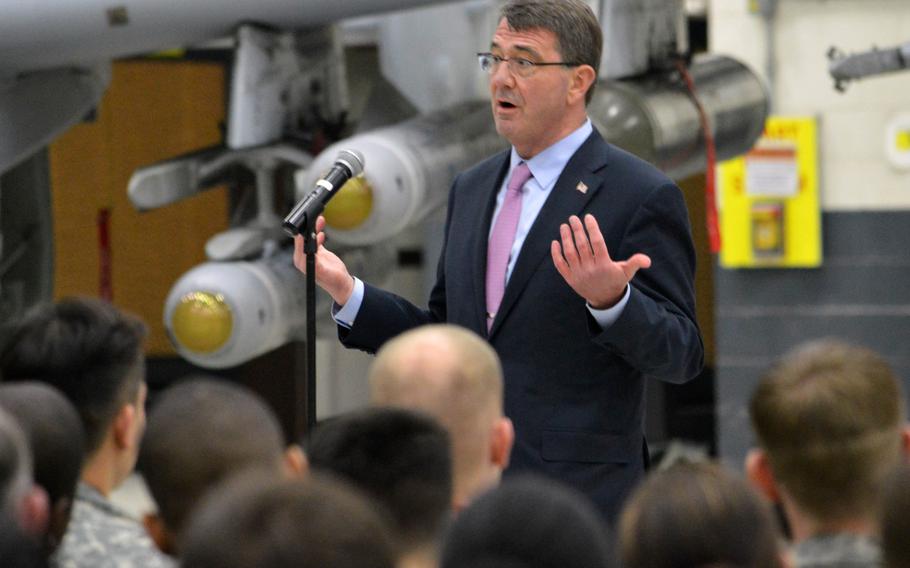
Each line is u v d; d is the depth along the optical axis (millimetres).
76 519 5641
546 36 8008
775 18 19188
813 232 19094
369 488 4824
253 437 5141
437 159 13242
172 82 23172
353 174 7984
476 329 8141
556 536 3855
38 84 13836
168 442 5098
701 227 23594
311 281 7789
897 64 15734
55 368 6105
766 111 16391
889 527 4387
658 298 7832
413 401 5789
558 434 7895
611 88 14734
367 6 13047
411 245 21969
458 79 14961
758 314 19375
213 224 23297
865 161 19094
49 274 16766
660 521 4277
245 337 12789
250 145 13305
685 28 15859
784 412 5070
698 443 22922
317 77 13617
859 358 5176
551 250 7383
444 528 4652
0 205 16500
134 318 6359
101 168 23172
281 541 3303
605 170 8055
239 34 13023
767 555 4285
